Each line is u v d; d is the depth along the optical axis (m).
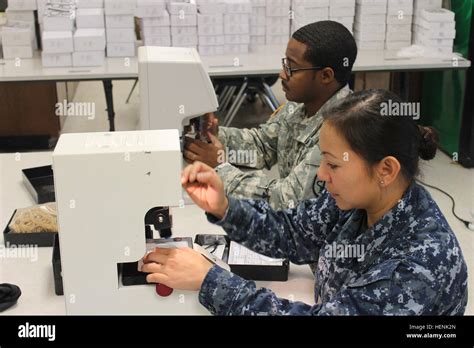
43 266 1.79
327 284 1.41
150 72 1.97
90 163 1.23
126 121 5.18
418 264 1.17
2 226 2.02
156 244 1.44
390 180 1.22
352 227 1.38
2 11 4.44
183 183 1.41
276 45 4.09
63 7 3.79
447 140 4.49
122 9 3.69
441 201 3.77
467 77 4.14
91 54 3.62
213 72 3.53
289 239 1.56
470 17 4.00
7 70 3.55
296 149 2.23
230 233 1.50
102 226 1.28
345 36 2.06
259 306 1.28
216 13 3.76
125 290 1.33
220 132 2.44
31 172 2.32
